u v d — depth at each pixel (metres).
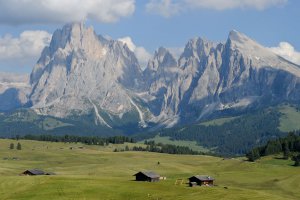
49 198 163.50
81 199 162.62
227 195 173.00
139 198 166.50
